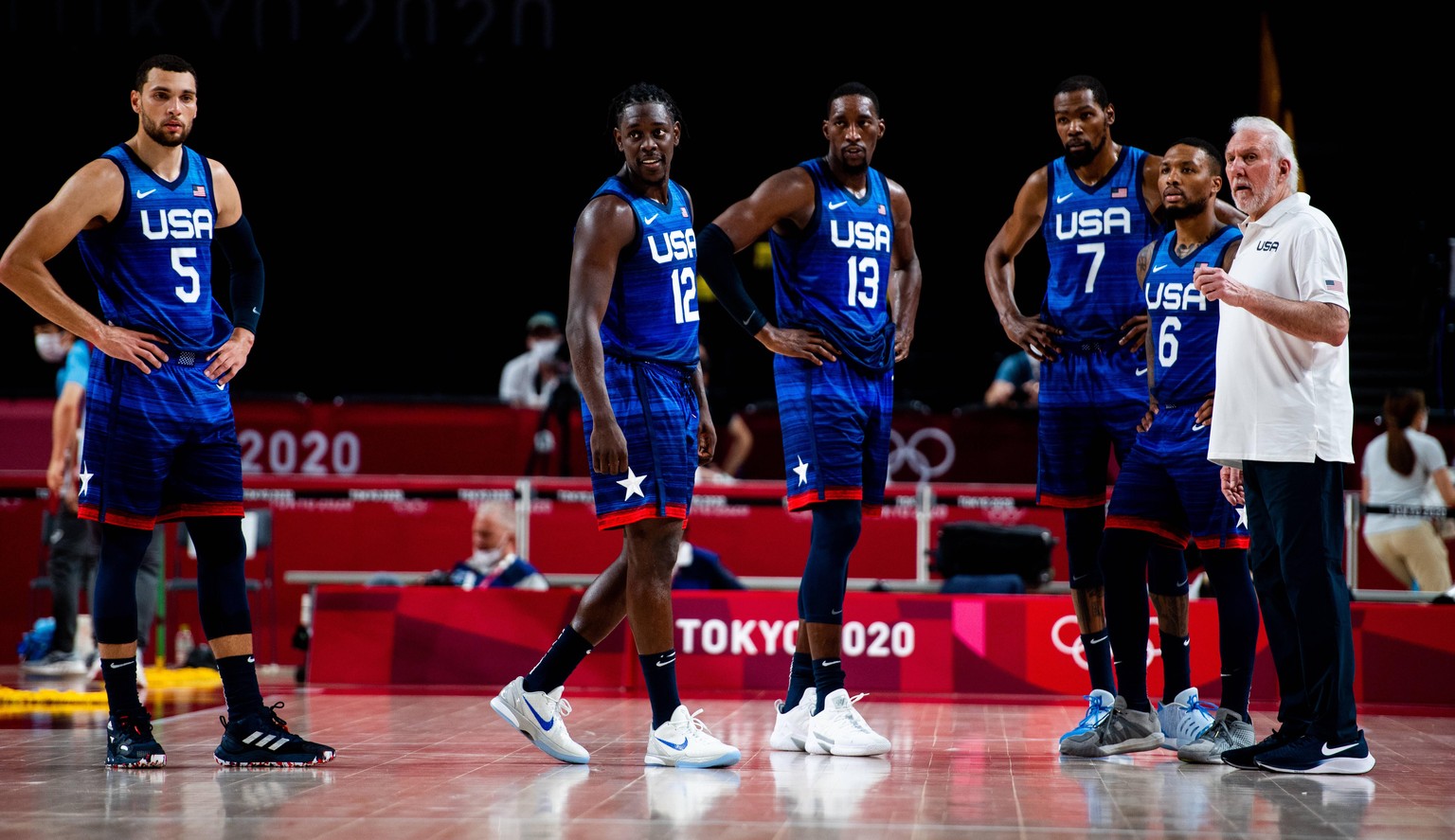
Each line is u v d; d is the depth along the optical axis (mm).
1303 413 15086
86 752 16641
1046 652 25125
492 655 26594
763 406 38750
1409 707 23703
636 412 15555
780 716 17406
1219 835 11180
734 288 16891
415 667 26703
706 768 15211
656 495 15398
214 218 16047
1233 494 16172
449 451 37719
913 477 37281
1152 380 16969
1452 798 13203
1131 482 16875
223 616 15578
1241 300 14609
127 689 15469
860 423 17250
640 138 15609
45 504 33688
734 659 25828
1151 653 24422
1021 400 40062
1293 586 15227
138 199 15375
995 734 18750
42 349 29469
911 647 25438
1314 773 14977
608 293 15414
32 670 30219
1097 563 18000
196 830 11367
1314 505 15156
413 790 13531
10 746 17266
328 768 15156
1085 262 17938
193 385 15648
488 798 12984
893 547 33438
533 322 45281
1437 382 48562
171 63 15469
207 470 15727
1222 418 15477
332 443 37500
